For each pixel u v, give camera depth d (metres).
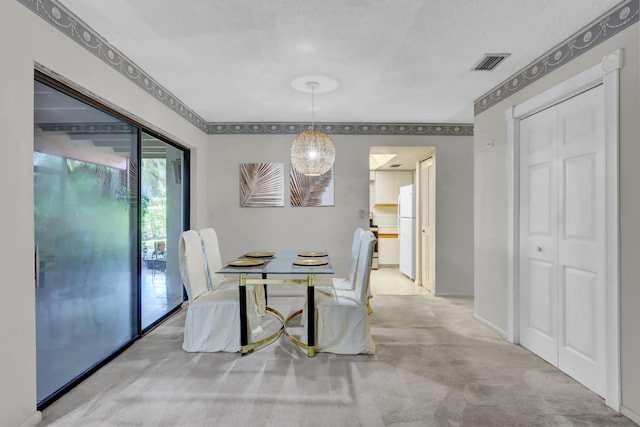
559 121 2.43
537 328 2.68
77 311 2.25
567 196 2.35
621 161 1.90
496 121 3.18
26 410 1.72
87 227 2.34
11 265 1.63
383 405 1.98
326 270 2.62
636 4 1.80
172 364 2.50
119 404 1.98
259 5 1.93
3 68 1.58
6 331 1.62
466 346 2.87
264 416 1.87
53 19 1.88
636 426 1.78
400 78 3.00
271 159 4.59
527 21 2.09
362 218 4.60
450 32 2.23
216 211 4.59
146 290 3.19
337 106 3.84
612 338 1.94
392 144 4.59
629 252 1.85
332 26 2.16
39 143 1.91
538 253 2.66
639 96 1.79
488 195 3.32
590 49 2.11
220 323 2.74
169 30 2.21
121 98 2.55
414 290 4.99
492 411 1.92
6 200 1.61
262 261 3.05
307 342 2.71
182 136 3.73
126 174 2.82
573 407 1.96
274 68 2.80
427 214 5.08
